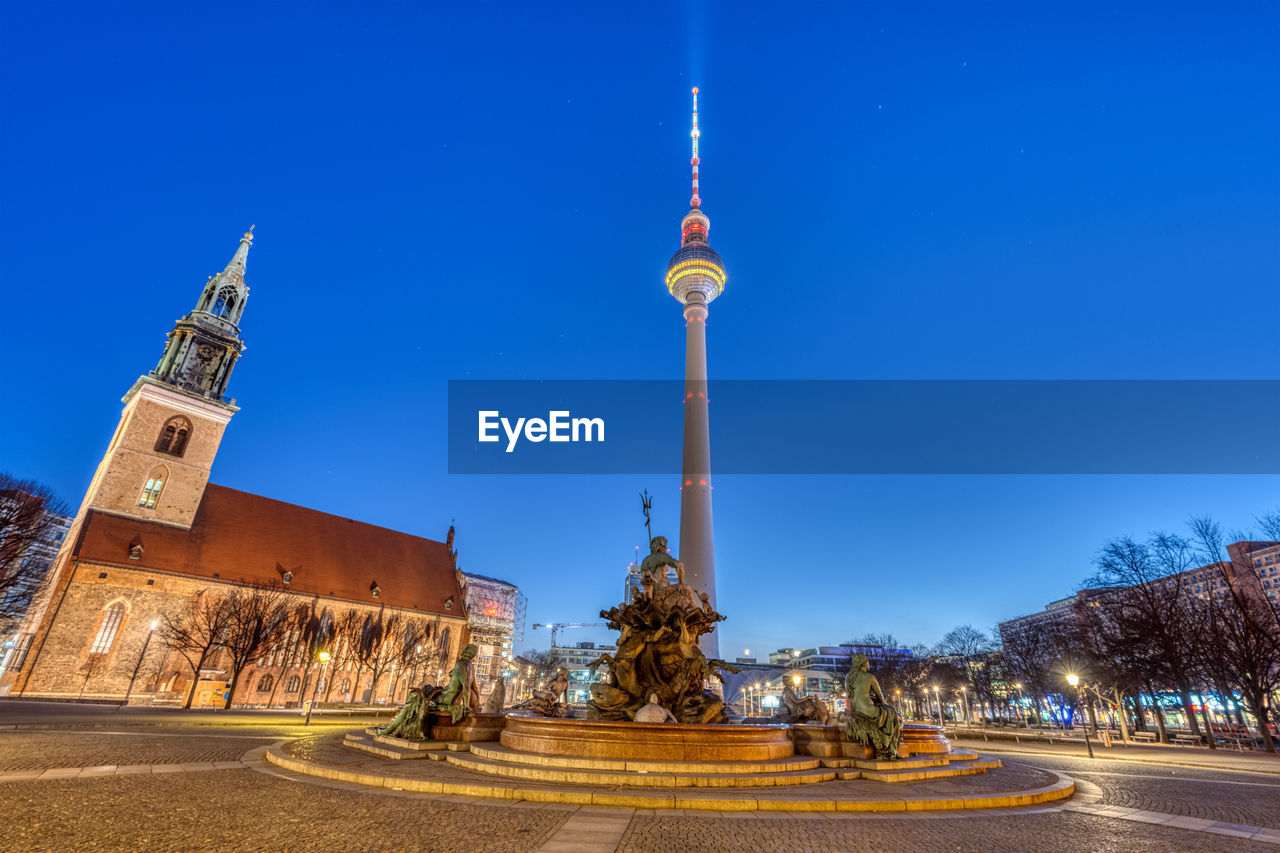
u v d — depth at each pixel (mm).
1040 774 19344
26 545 56188
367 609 85188
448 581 99438
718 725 16891
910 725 21781
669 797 12695
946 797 13656
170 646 65625
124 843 8750
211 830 9625
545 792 12844
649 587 22000
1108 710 84438
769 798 12891
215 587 71438
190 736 24734
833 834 10609
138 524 70000
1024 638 92938
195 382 77500
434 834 9812
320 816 10820
